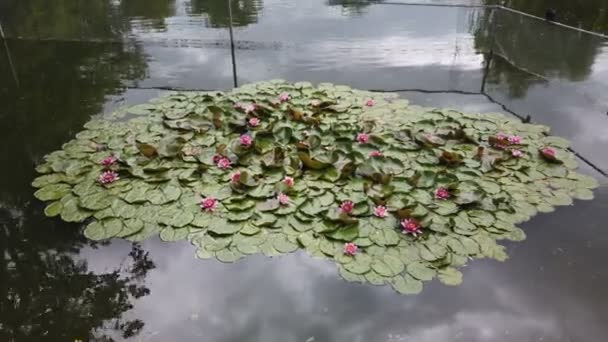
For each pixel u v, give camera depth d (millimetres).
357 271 1845
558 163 2580
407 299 1730
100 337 1600
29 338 1609
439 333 1598
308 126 2914
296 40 4891
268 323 1639
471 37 4938
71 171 2484
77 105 3453
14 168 2584
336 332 1601
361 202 2180
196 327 1628
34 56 4516
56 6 5691
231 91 3564
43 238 2049
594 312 1680
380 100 3432
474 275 1837
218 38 4953
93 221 2123
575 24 5137
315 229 2047
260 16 5633
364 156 2574
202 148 2660
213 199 2203
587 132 3025
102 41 4883
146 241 2014
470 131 2932
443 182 2350
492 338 1580
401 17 5566
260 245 1975
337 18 5570
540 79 3949
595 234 2059
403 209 2072
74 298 1771
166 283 1816
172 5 5934
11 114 3320
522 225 2109
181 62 4340
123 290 1783
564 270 1863
